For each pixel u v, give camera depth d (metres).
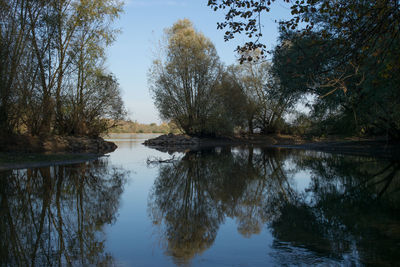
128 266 3.93
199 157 20.89
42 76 18.69
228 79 41.50
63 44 20.80
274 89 23.59
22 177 11.37
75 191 9.05
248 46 7.59
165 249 4.56
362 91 13.77
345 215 6.46
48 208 7.02
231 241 4.91
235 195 8.73
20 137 18.09
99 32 23.34
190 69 38.03
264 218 6.32
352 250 4.43
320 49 7.59
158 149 30.06
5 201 7.64
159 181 11.10
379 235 5.12
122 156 21.78
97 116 28.97
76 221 6.05
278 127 47.00
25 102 17.64
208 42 39.03
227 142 43.16
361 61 7.46
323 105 19.23
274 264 3.98
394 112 16.95
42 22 18.30
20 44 16.86
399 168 13.95
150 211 6.91
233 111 41.91
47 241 4.91
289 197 8.41
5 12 16.38
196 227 5.71
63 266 3.95
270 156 21.56
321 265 3.94
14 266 3.94
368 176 11.91
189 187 9.95
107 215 6.52
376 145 24.53
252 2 7.26
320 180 11.24
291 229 5.54
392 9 6.57
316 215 6.51
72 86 23.06
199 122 39.38
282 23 7.63
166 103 37.50
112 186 10.01
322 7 7.22
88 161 18.11
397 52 7.28
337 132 21.86
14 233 5.30
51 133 23.27
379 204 7.47
